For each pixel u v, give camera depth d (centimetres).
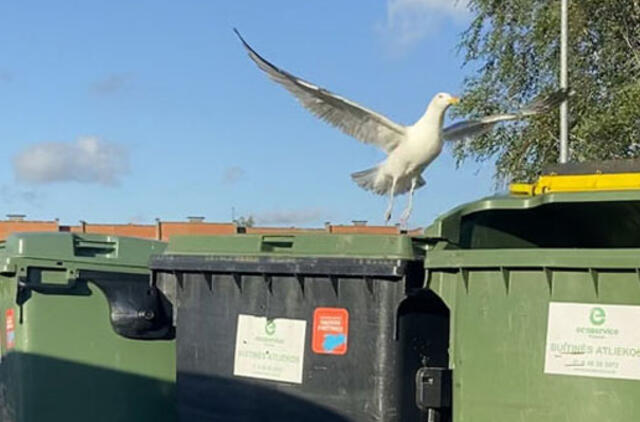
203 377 495
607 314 377
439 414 423
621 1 1366
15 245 536
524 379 395
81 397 542
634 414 371
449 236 444
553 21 1356
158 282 521
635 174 450
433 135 639
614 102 1312
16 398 540
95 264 545
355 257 445
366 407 440
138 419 552
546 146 1381
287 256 467
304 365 459
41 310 536
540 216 480
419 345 442
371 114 643
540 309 392
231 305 487
